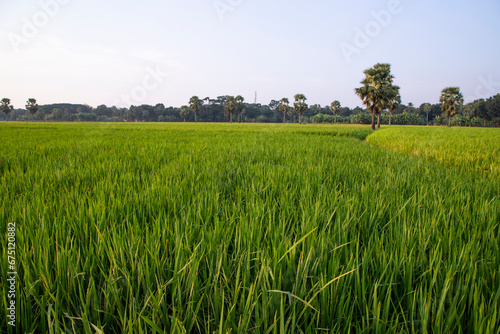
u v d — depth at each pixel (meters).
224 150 7.81
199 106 103.50
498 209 2.65
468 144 10.46
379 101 42.97
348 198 2.99
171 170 4.61
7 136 13.70
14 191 3.28
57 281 1.51
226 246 1.84
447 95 64.06
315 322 1.40
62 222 2.31
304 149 8.60
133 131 21.34
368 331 1.27
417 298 1.46
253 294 1.44
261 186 3.55
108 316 1.37
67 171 4.45
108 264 1.83
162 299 1.36
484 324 1.27
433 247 1.89
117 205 2.68
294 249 1.64
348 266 1.60
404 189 3.66
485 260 1.71
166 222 2.21
